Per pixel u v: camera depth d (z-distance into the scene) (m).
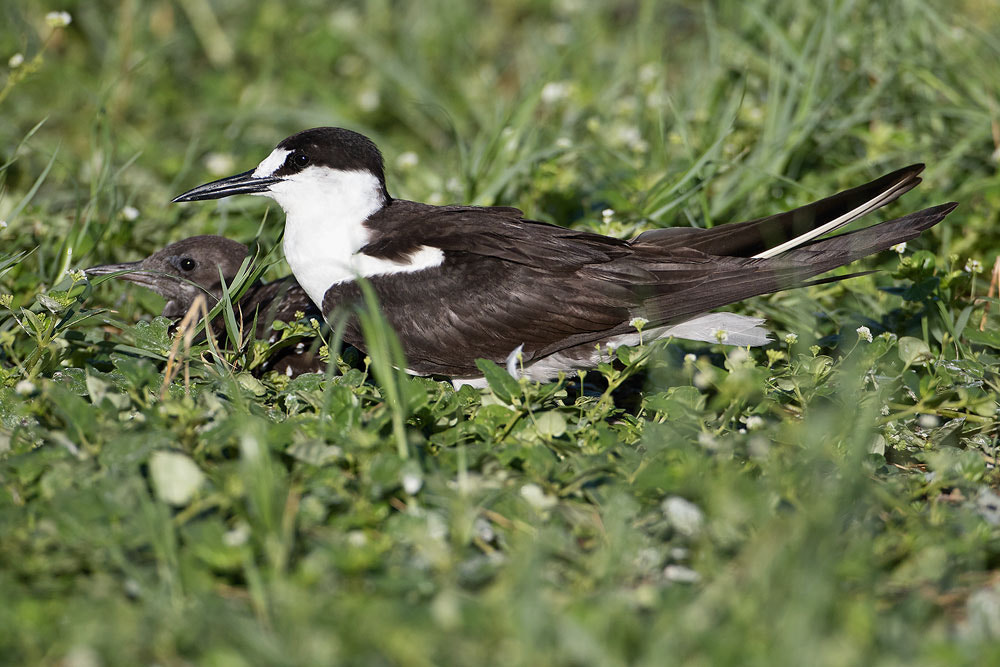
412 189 14.71
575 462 8.28
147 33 19.47
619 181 13.91
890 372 10.09
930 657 6.08
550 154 13.34
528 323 10.29
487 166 13.96
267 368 11.05
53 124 17.92
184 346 9.91
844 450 8.58
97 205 12.79
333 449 7.99
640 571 7.22
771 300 12.05
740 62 16.05
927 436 9.47
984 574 7.40
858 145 14.90
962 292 11.44
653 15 19.08
